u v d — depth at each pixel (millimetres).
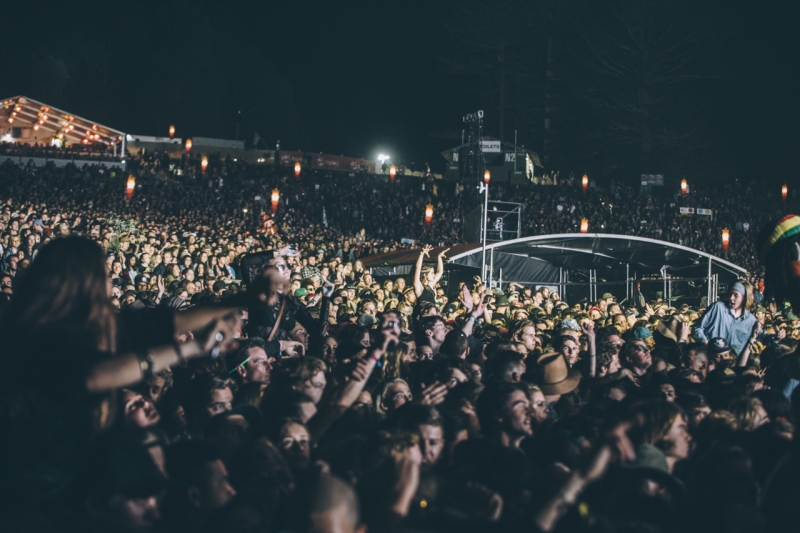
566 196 57188
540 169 67875
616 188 59094
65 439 2732
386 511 2898
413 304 11695
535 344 8125
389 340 4086
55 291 2828
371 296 11328
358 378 4047
